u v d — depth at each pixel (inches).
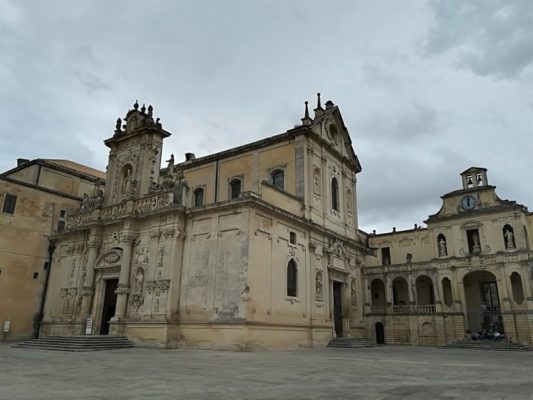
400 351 1162.0
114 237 1309.1
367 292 2032.5
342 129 1644.9
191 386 424.2
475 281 1887.3
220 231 1094.4
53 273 1499.8
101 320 1268.5
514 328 1642.5
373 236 2326.5
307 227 1291.8
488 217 1829.5
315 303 1269.7
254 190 1423.5
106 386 424.5
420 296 2057.1
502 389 416.2
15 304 1428.4
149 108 1414.9
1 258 1424.7
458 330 1723.7
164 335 1058.1
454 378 510.0
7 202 1475.1
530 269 1662.2
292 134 1379.2
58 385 431.8
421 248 2159.2
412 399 353.7
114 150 1481.3
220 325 1010.1
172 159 1288.1
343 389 409.1
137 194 1321.4
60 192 1637.6
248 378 487.5
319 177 1430.9
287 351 1020.5
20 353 872.3
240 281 1013.8
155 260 1167.6
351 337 1412.4
